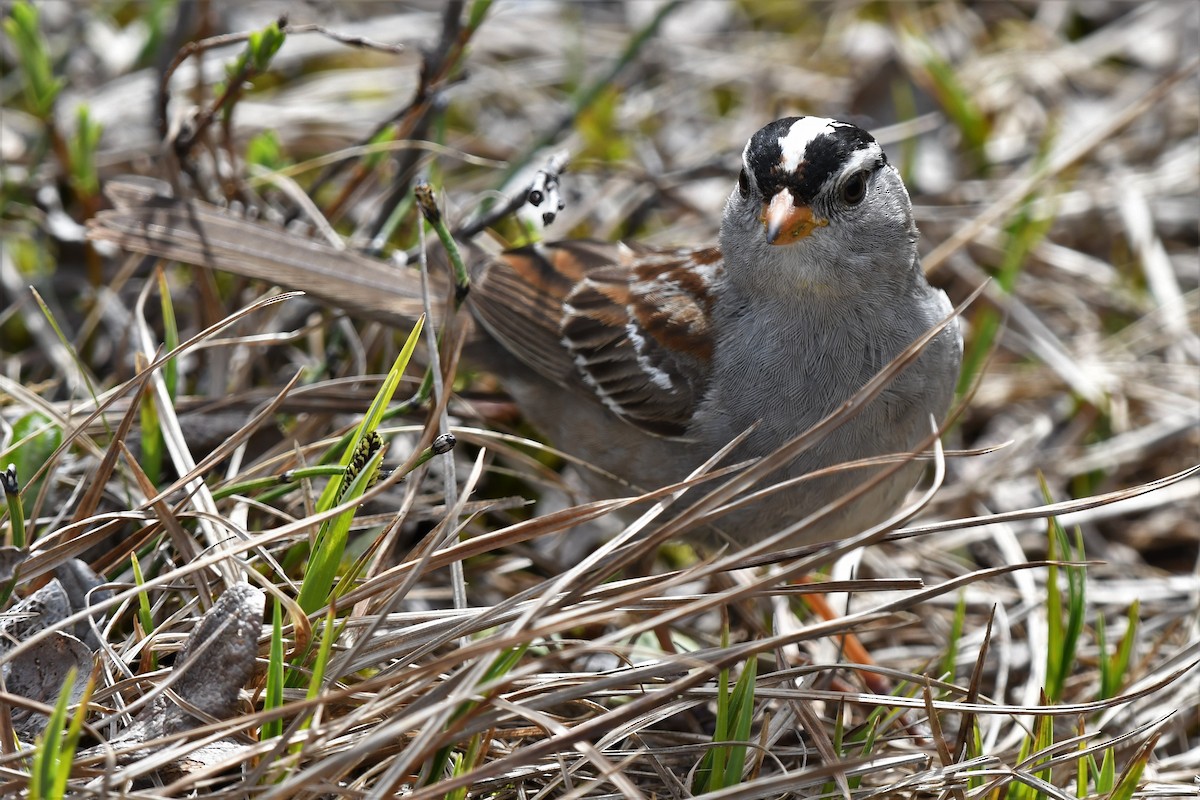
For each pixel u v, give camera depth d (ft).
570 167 29.43
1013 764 19.22
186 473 19.58
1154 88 33.42
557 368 23.18
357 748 14.19
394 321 23.25
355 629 17.42
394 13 36.60
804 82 36.27
